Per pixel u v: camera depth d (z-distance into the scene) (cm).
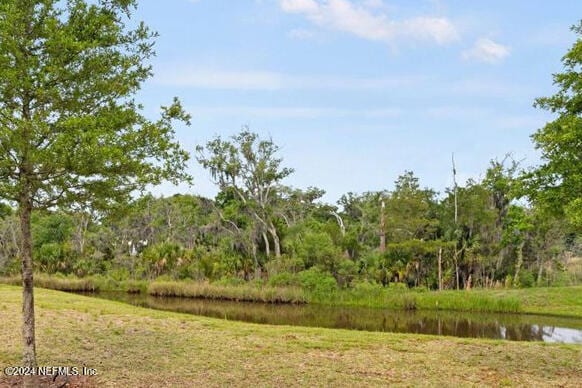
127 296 3844
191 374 980
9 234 5250
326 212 6256
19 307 1744
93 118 778
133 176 860
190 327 1545
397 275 4031
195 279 4312
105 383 895
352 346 1327
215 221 5009
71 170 783
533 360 1223
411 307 3275
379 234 5209
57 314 1630
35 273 4647
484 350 1333
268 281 3878
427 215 4562
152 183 866
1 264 4806
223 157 4759
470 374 1066
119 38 881
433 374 1054
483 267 4200
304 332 1541
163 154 880
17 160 795
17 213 946
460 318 2783
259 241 4769
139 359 1084
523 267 4256
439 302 3253
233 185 4784
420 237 4400
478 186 4291
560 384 1002
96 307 1881
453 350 1320
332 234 4384
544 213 1060
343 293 3566
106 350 1155
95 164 775
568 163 984
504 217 4259
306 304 3494
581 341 2042
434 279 4138
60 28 812
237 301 3638
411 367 1109
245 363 1087
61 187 837
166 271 4559
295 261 3994
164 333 1398
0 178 806
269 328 1609
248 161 4775
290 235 4594
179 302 3462
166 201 5441
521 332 2284
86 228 5231
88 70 830
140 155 857
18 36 790
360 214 6675
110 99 863
